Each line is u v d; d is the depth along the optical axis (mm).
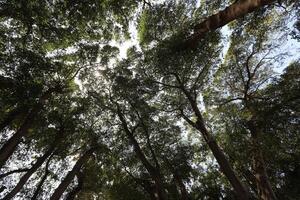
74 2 14234
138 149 18344
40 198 18875
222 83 19312
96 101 20219
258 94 17656
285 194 21359
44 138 18938
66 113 18828
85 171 20406
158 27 17141
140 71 18672
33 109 15820
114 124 20781
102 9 15484
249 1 10672
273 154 18750
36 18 14094
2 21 14602
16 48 14016
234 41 16891
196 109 17469
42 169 19484
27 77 13977
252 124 16125
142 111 19500
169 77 18078
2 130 16594
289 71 16766
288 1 13789
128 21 16781
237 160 18891
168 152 21391
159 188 16391
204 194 25062
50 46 16797
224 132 18859
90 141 19719
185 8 16672
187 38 14945
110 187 21750
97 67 19484
